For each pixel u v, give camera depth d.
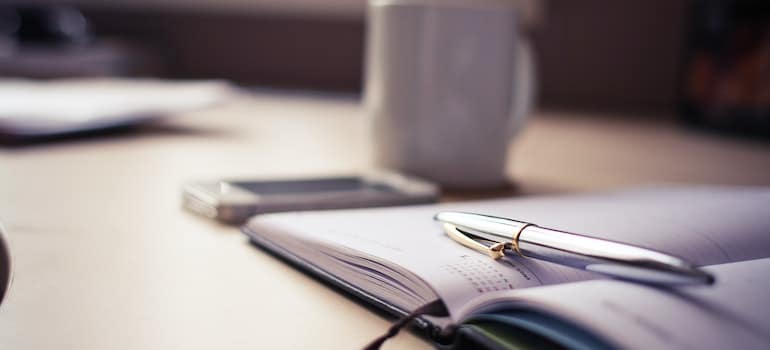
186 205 0.57
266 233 0.49
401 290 0.41
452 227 0.45
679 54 1.42
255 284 0.45
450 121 0.64
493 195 0.63
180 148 0.78
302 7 1.63
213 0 1.68
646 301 0.34
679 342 0.30
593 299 0.33
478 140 0.65
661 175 0.74
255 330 0.41
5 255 0.34
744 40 0.97
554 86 1.48
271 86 1.65
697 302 0.34
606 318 0.31
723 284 0.37
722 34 1.00
